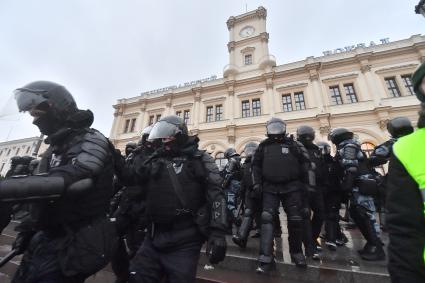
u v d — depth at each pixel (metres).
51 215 1.15
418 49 14.51
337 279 2.26
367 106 14.77
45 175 0.99
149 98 23.06
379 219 4.37
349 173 2.98
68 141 1.24
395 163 1.01
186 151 1.78
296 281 2.34
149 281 1.59
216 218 1.58
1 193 0.89
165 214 1.61
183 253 1.57
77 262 1.10
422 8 4.60
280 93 17.67
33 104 1.19
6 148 32.22
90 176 1.10
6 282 2.78
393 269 0.92
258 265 2.57
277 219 4.06
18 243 1.51
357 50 16.39
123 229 2.30
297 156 2.77
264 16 22.84
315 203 3.29
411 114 13.52
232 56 21.78
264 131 16.77
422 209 0.89
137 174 1.84
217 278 2.42
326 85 16.47
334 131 3.58
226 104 19.28
